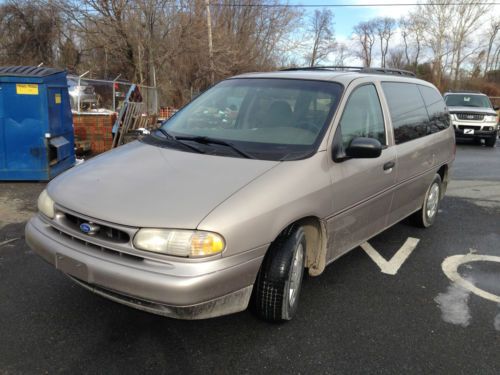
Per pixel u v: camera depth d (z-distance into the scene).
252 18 32.47
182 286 2.46
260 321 3.22
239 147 3.35
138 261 2.58
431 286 3.95
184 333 3.06
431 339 3.11
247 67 31.17
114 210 2.67
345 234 3.67
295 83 3.96
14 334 3.00
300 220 3.20
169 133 3.81
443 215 6.25
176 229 2.53
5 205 6.02
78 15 22.11
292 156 3.19
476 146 15.57
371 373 2.73
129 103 10.67
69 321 3.17
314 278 4.03
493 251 4.86
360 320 3.32
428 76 53.44
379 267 4.33
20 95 7.01
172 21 23.61
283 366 2.76
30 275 3.86
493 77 53.53
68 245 2.81
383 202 4.17
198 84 27.66
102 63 26.38
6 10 27.31
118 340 2.96
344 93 3.73
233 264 2.62
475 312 3.51
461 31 49.38
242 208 2.68
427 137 5.06
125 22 21.91
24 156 7.20
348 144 3.59
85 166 3.36
